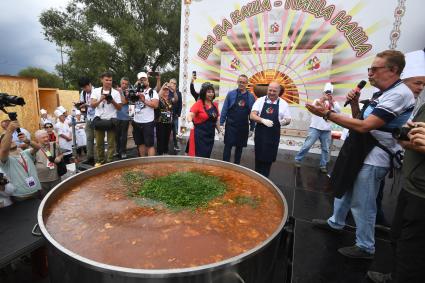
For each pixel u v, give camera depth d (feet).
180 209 6.00
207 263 4.28
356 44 19.07
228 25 22.44
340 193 7.80
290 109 21.76
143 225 5.28
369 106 7.57
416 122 5.02
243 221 5.60
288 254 7.86
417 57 9.23
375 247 8.38
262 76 22.16
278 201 6.55
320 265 7.28
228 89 23.36
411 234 5.11
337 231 8.89
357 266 7.30
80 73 68.95
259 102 12.65
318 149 21.52
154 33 69.77
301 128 21.66
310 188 13.70
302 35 20.47
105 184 7.23
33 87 30.12
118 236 4.89
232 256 4.48
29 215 8.27
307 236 8.73
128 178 7.72
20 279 8.07
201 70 24.00
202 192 6.88
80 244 4.60
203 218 5.66
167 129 18.63
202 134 13.12
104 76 15.38
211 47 23.32
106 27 67.72
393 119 6.44
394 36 18.04
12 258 6.31
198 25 23.45
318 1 19.52
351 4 18.71
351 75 19.57
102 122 15.70
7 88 27.96
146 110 16.03
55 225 5.16
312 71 20.62
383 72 6.59
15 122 9.20
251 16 21.63
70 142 21.49
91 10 66.74
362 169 7.37
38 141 11.55
